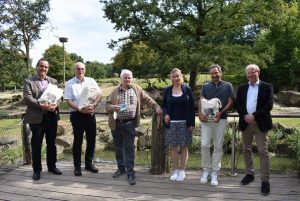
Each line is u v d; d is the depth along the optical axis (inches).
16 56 910.4
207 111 191.9
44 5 921.5
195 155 297.3
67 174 219.1
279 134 343.9
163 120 207.8
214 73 195.0
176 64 640.4
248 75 187.2
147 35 701.3
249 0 717.9
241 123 192.7
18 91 1633.9
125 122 202.5
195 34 737.0
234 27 730.2
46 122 210.4
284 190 186.4
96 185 200.2
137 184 200.8
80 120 210.4
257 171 219.3
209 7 738.2
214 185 195.9
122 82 201.9
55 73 1840.6
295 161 230.4
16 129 340.2
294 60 826.2
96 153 356.5
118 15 687.1
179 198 179.6
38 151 209.8
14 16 894.4
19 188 198.5
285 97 716.0
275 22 725.3
